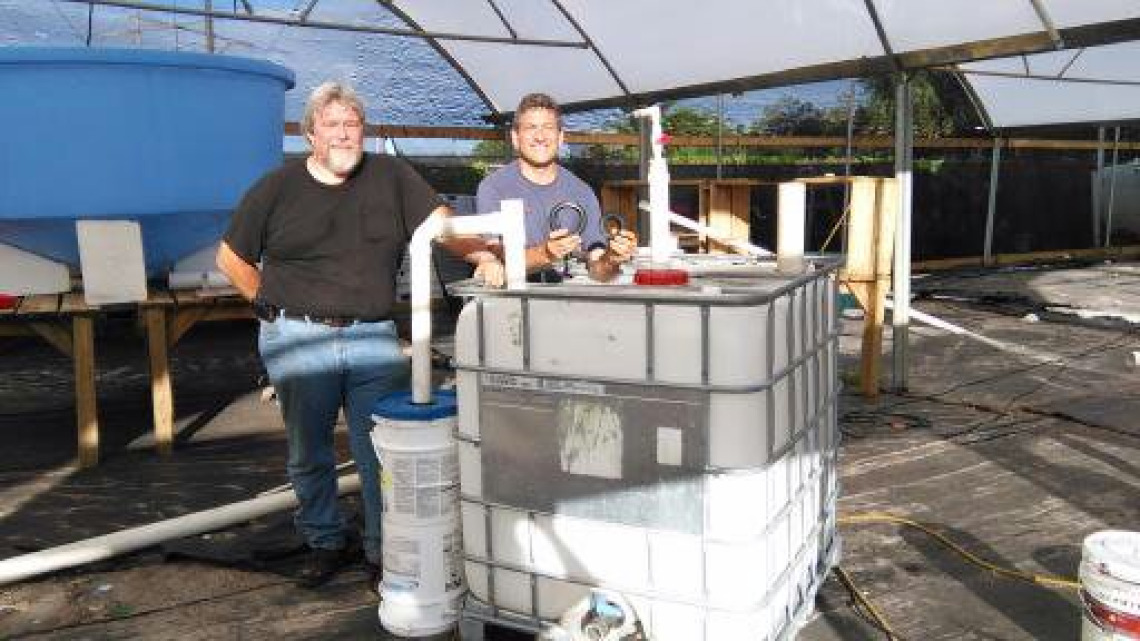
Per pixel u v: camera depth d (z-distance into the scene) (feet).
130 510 11.78
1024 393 16.90
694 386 6.42
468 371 7.42
